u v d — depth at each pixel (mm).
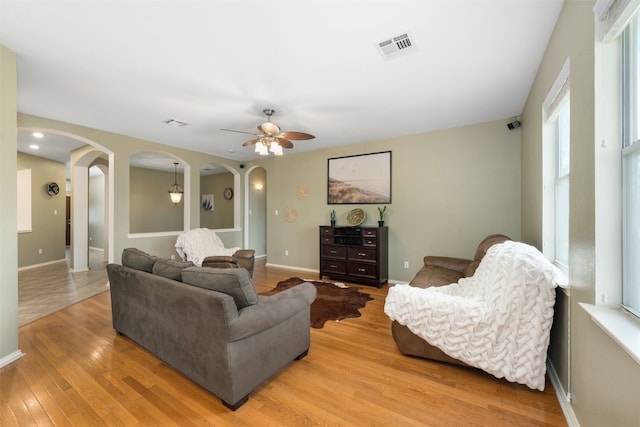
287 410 1688
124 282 2527
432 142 4316
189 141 4941
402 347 2299
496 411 1664
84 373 2055
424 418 1615
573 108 1575
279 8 1736
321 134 4480
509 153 3766
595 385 1288
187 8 1730
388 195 4715
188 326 1888
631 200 1231
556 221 2338
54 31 1947
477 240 3994
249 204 7066
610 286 1289
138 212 7781
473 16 1812
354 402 1757
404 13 1785
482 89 2879
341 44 2109
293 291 2211
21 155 5809
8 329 2174
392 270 4676
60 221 6641
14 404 1720
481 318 1878
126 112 3482
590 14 1367
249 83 2725
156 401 1760
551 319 1754
